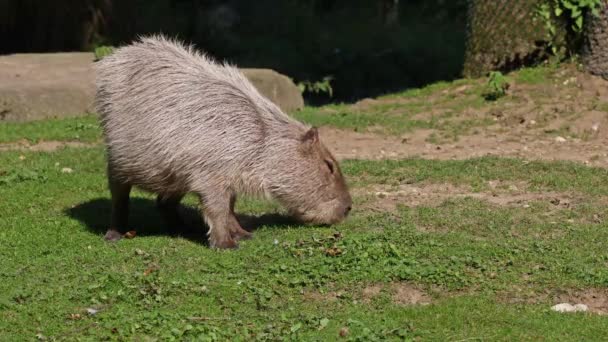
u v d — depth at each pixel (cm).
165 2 3556
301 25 3812
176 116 1154
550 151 1677
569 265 1100
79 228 1288
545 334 933
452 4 4447
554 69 2072
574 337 927
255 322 955
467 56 2238
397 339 912
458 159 1641
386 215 1312
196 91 1163
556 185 1452
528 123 1847
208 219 1177
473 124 1875
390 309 1000
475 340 919
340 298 1029
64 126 1897
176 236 1272
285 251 1142
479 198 1409
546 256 1138
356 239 1157
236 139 1159
